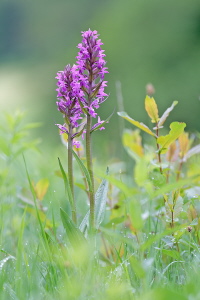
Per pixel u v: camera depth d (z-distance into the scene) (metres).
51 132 4.31
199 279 1.12
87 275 1.09
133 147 1.50
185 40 5.19
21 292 1.10
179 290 1.12
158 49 5.22
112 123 4.56
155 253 1.20
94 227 1.20
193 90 4.74
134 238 1.29
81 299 1.08
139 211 1.06
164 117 1.33
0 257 1.25
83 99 1.22
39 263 1.21
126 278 1.14
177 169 1.41
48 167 1.79
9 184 1.57
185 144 1.41
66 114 1.23
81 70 1.22
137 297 1.09
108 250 1.33
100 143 2.95
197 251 1.22
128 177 1.67
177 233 1.24
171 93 4.81
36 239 1.34
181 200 1.25
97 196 1.22
